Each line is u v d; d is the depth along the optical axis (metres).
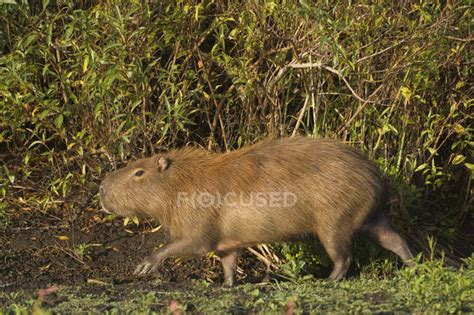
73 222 12.20
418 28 11.02
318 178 10.01
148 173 10.33
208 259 11.57
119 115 11.02
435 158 13.05
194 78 11.85
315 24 11.03
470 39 10.94
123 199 10.37
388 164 11.93
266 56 11.70
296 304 8.71
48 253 11.55
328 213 10.02
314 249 11.42
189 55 11.61
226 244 10.33
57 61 11.59
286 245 11.45
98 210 12.47
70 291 9.85
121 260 11.54
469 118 12.76
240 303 9.05
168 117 11.12
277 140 10.41
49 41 10.73
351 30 11.09
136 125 11.43
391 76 11.48
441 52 11.41
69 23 11.59
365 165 10.19
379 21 11.02
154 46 11.26
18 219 12.29
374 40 11.04
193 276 11.27
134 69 11.00
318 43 11.14
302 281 10.38
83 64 11.05
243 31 11.52
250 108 11.84
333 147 10.22
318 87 11.66
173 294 9.39
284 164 10.11
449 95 12.27
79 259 11.49
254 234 10.16
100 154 12.10
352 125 11.79
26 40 11.09
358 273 11.25
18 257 11.39
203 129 12.47
